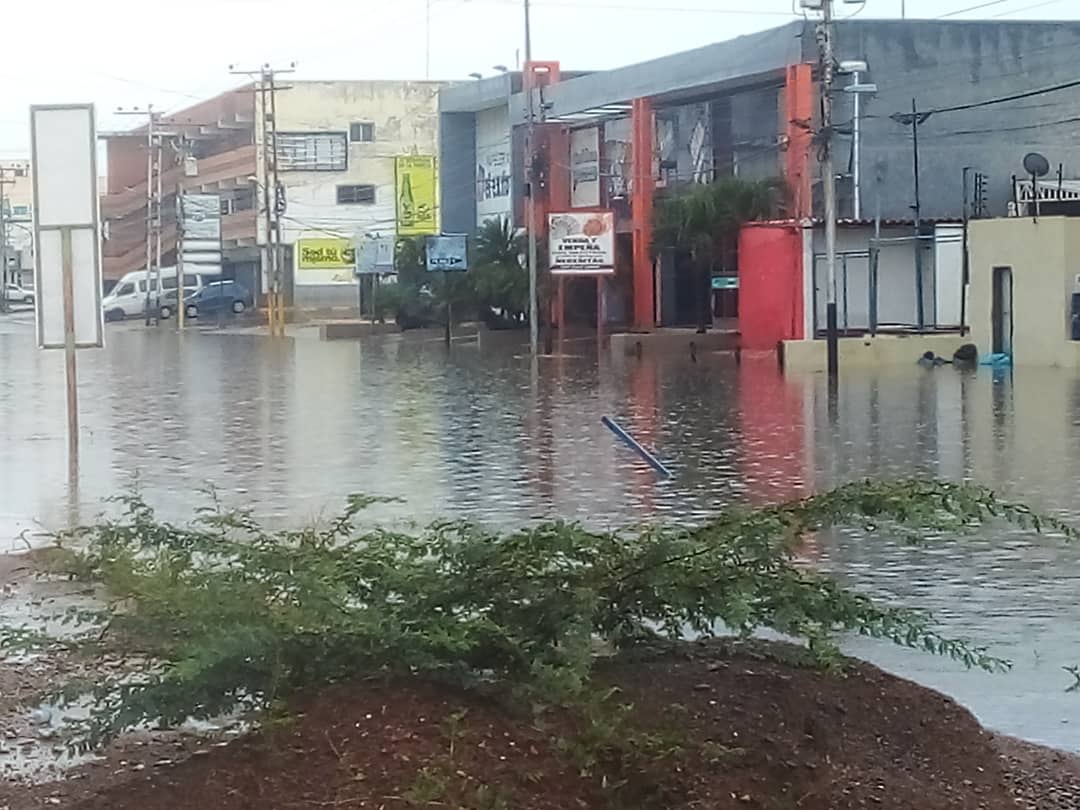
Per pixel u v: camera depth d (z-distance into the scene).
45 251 16.05
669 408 26.14
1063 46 50.81
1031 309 37.25
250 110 85.69
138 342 57.97
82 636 7.18
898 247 44.69
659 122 57.16
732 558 6.07
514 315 57.03
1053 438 20.59
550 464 18.44
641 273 56.44
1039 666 8.52
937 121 50.19
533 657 5.62
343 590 5.68
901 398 27.73
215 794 5.20
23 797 5.70
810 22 48.50
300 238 82.75
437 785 4.93
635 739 5.29
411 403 27.98
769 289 44.03
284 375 37.12
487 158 69.81
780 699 6.01
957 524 6.29
